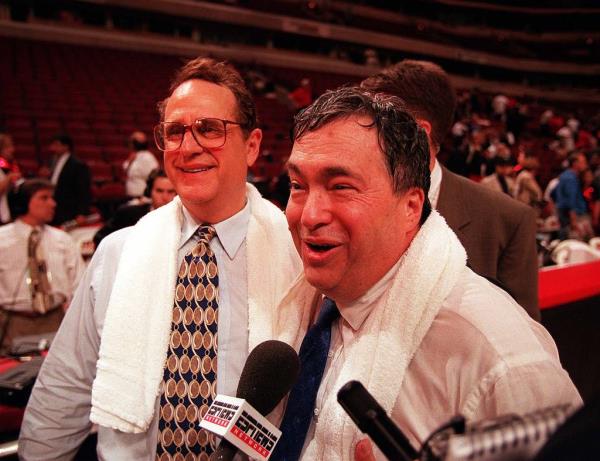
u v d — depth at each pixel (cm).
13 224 296
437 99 138
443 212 148
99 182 770
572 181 607
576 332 202
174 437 108
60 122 934
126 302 112
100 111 1023
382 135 77
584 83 2352
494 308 79
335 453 81
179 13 1574
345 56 1938
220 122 114
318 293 107
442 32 2331
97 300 118
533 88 2333
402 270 82
